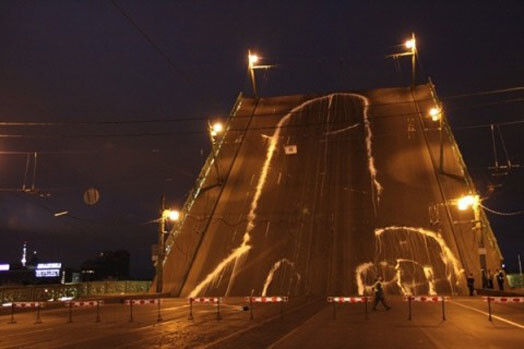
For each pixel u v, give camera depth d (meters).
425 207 46.97
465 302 31.03
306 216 47.72
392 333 17.36
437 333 17.19
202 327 20.08
